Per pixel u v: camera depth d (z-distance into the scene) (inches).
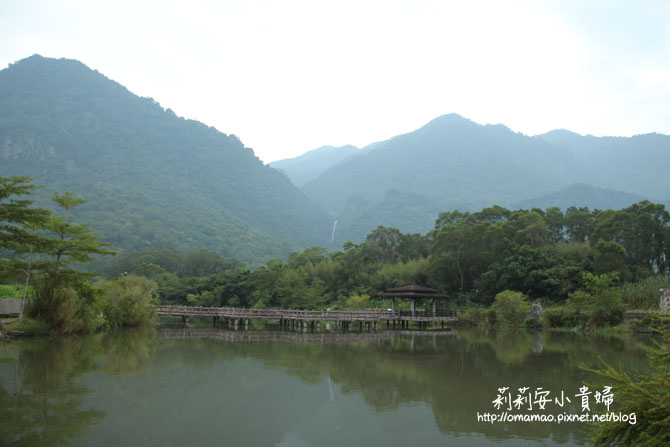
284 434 495.8
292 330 1752.0
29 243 1094.4
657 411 280.1
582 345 1216.8
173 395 658.2
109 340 1238.9
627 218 2151.8
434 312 1913.1
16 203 1004.6
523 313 1860.2
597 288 1643.7
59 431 484.7
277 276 2790.4
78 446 442.3
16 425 501.0
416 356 1051.3
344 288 2733.8
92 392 657.0
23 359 893.8
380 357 1035.9
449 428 525.7
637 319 1525.6
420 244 3009.4
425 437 493.0
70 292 1282.0
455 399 657.0
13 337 1132.5
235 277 2955.2
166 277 3294.8
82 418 531.8
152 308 1770.4
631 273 1953.7
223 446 456.1
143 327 1684.3
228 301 2893.7
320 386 737.6
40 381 717.3
